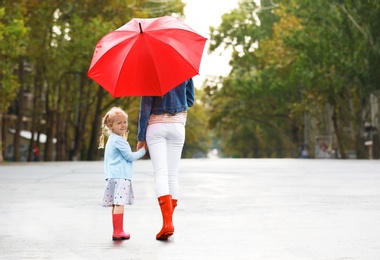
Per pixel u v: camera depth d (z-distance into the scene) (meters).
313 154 78.81
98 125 76.12
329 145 69.94
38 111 66.00
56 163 44.06
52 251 7.30
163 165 8.24
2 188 17.08
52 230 9.04
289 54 65.56
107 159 8.12
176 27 8.03
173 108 8.25
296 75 64.50
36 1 54.12
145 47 7.87
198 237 8.22
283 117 95.12
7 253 7.20
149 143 8.30
